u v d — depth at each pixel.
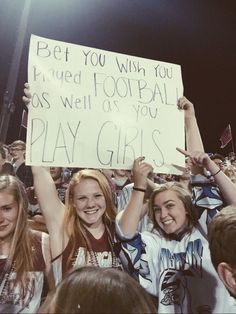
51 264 1.04
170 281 1.08
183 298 1.07
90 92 1.11
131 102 1.15
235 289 0.83
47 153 1.03
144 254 1.08
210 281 1.08
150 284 1.07
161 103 1.18
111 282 0.55
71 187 1.10
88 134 1.08
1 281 1.01
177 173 1.15
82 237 1.07
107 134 1.10
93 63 1.13
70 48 1.11
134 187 1.09
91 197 1.10
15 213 1.05
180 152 1.16
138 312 0.52
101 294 0.53
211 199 1.16
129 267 1.06
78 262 1.04
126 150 1.11
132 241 1.07
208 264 1.10
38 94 1.06
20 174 1.45
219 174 1.15
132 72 1.17
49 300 0.57
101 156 1.08
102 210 1.10
